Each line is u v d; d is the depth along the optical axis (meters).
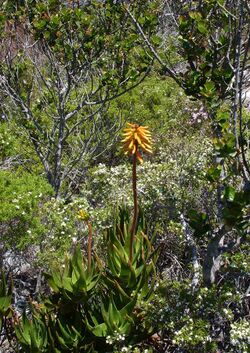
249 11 4.00
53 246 5.36
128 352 4.12
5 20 7.62
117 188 6.13
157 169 5.98
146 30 7.13
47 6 7.10
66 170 7.59
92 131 8.16
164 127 8.53
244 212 3.85
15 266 5.59
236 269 4.54
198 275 4.66
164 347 4.62
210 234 5.10
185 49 4.39
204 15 4.62
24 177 5.78
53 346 4.25
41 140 7.95
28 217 5.19
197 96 4.39
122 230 4.58
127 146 3.63
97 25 7.58
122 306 4.25
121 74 7.47
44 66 8.51
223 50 4.47
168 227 5.34
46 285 5.76
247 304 4.79
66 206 5.56
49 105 8.04
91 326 4.34
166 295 4.43
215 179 3.81
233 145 3.67
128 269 4.24
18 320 4.72
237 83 3.93
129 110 9.20
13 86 7.96
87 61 7.17
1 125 7.34
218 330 4.62
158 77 10.05
